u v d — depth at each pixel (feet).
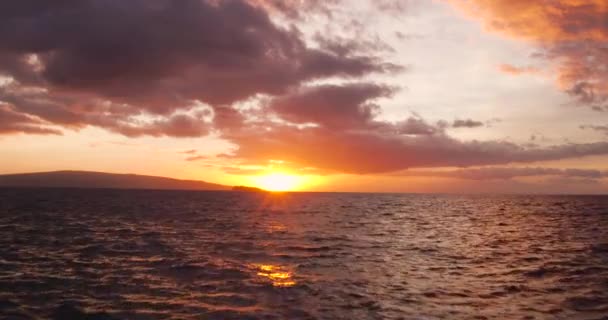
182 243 93.97
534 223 158.10
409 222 161.99
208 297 49.44
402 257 78.74
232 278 59.31
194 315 42.68
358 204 343.67
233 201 378.32
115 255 76.84
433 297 50.11
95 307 45.11
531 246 93.56
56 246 86.94
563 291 52.75
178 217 172.55
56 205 243.60
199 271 63.67
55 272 61.77
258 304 46.73
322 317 42.29
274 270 65.36
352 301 48.19
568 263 71.82
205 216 182.50
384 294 51.34
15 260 70.85
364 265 70.38
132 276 59.77
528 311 44.65
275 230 126.41
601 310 44.80
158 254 78.54
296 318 41.88
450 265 70.64
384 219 177.88
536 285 56.03
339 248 89.97
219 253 80.84
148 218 164.66
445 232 124.47
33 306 45.24
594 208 282.56
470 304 47.24
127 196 441.68
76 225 131.75
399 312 44.19
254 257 76.95
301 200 446.19
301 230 127.44
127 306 45.57
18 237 100.68
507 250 87.71
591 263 71.61
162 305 46.03
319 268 67.46
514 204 356.79
